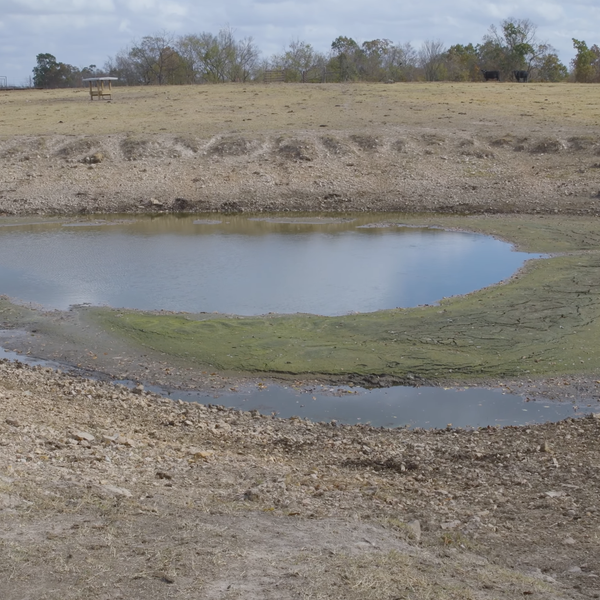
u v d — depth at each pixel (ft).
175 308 51.80
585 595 17.61
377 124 120.98
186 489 23.03
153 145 112.88
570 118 120.06
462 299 51.34
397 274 59.88
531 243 69.72
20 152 112.68
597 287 52.75
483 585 17.43
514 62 224.94
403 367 39.99
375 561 17.83
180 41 225.35
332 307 51.13
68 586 15.70
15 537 17.80
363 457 29.01
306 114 129.90
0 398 33.22
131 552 17.46
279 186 100.63
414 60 242.58
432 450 29.89
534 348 41.93
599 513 23.02
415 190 97.25
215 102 144.15
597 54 236.22
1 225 88.07
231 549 17.92
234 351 42.80
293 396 37.22
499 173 100.73
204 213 95.20
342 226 83.51
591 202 87.45
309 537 19.21
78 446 27.12
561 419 33.83
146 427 32.04
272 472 26.04
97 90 163.63
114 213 95.96
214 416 34.32
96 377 40.29
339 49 246.06
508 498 24.49
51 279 61.00
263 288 56.49
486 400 36.17
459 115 125.59
